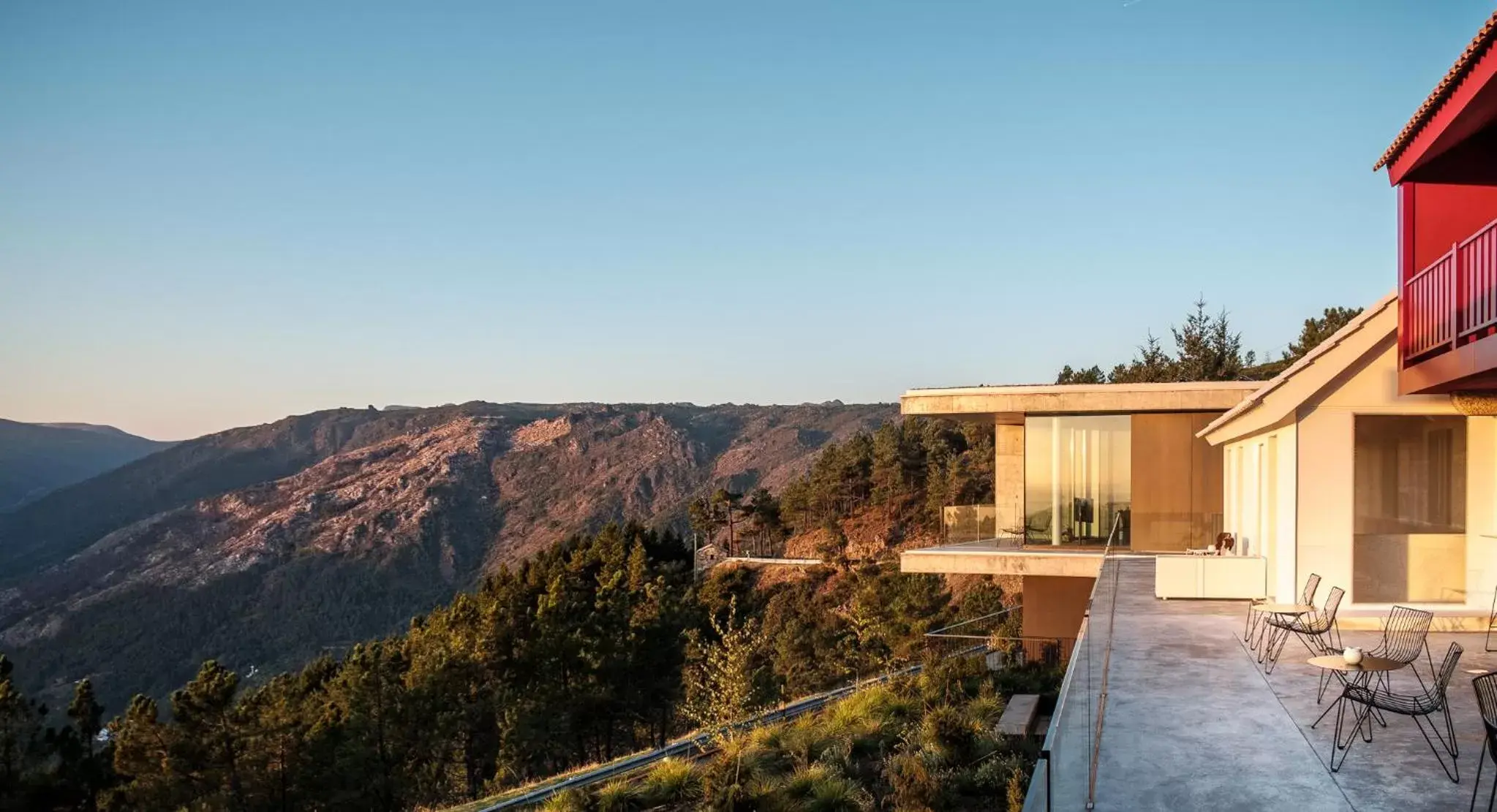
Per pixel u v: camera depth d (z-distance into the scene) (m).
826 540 69.06
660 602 47.88
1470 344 9.28
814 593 61.47
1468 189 11.40
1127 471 23.34
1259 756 6.84
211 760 30.69
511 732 34.34
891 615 34.25
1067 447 23.86
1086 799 5.95
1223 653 10.66
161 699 153.88
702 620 51.97
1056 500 23.88
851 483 80.06
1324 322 50.78
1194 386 22.27
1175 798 5.96
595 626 41.50
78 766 33.47
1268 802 5.86
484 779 36.66
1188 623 12.69
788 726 20.64
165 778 29.89
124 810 30.78
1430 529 12.09
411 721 33.09
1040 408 23.22
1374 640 10.98
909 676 24.75
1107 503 23.44
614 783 18.00
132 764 30.47
